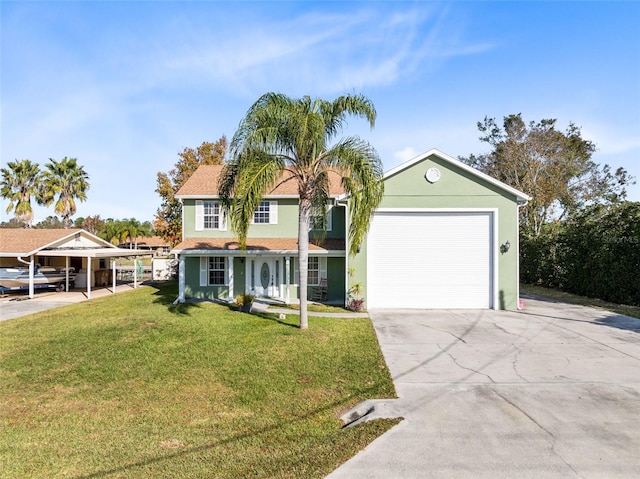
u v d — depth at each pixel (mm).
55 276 21891
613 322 12086
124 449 4758
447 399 6156
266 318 13023
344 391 6594
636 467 4184
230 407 6023
